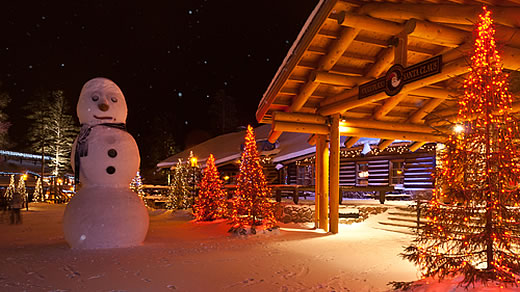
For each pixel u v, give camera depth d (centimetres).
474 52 607
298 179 2389
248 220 1302
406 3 816
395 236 1157
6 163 4941
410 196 1852
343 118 1275
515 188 552
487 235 550
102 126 988
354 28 930
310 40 997
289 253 900
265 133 2828
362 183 2162
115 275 679
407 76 844
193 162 2200
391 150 1964
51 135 4191
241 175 1293
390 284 628
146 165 5253
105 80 1034
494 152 567
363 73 1134
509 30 694
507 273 520
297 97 1192
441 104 1359
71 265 752
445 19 750
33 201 3219
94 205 930
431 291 518
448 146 617
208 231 1310
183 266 752
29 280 644
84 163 959
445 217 592
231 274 693
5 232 1276
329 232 1237
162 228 1410
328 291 594
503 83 582
